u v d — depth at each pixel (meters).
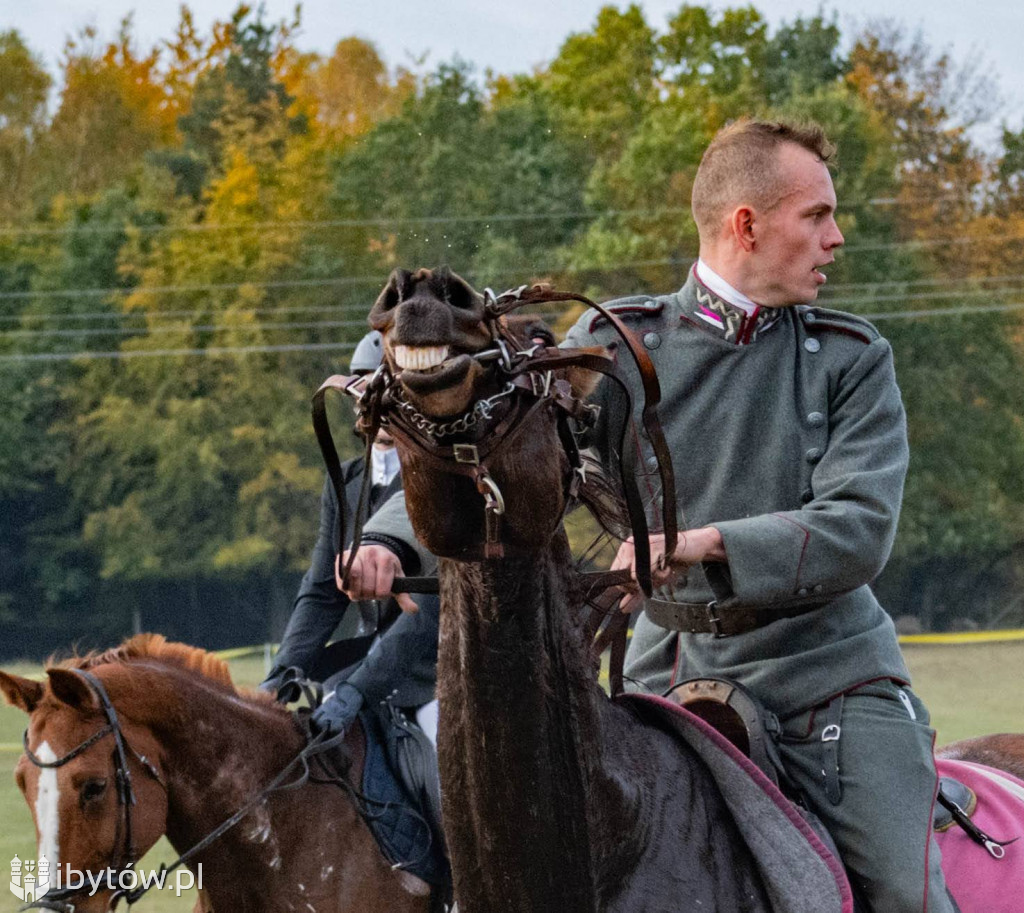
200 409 68.62
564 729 3.76
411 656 7.25
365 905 6.95
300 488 67.56
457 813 3.83
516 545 3.42
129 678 6.69
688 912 4.18
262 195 73.38
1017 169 67.75
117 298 76.19
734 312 4.92
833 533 4.44
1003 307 63.22
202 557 68.19
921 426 63.00
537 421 3.37
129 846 6.54
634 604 4.46
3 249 82.12
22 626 70.50
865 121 64.69
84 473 71.31
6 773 19.09
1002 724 23.31
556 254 64.06
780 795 4.32
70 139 87.31
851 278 63.62
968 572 63.88
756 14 74.94
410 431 3.26
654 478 4.93
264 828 6.80
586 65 77.25
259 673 35.06
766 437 4.86
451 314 3.05
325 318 70.25
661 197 65.31
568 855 3.78
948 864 4.99
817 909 4.26
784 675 4.81
